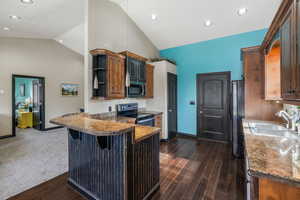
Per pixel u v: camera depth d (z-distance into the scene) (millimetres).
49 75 5453
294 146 1371
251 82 2789
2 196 1936
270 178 904
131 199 1609
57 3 2758
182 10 3342
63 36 4953
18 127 5941
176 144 3953
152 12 3572
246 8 2990
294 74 1185
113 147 1636
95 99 2779
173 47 4848
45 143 3990
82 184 2021
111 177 1676
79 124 1677
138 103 4234
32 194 1998
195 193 2008
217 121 4164
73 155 2143
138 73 3594
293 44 1207
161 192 2031
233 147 3168
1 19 3170
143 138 1743
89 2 2801
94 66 2830
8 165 2754
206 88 4297
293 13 1204
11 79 4578
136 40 4055
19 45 4715
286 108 2428
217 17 3348
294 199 959
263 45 2369
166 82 4180
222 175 2438
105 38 3137
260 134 1804
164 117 4176
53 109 5590
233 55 3889
